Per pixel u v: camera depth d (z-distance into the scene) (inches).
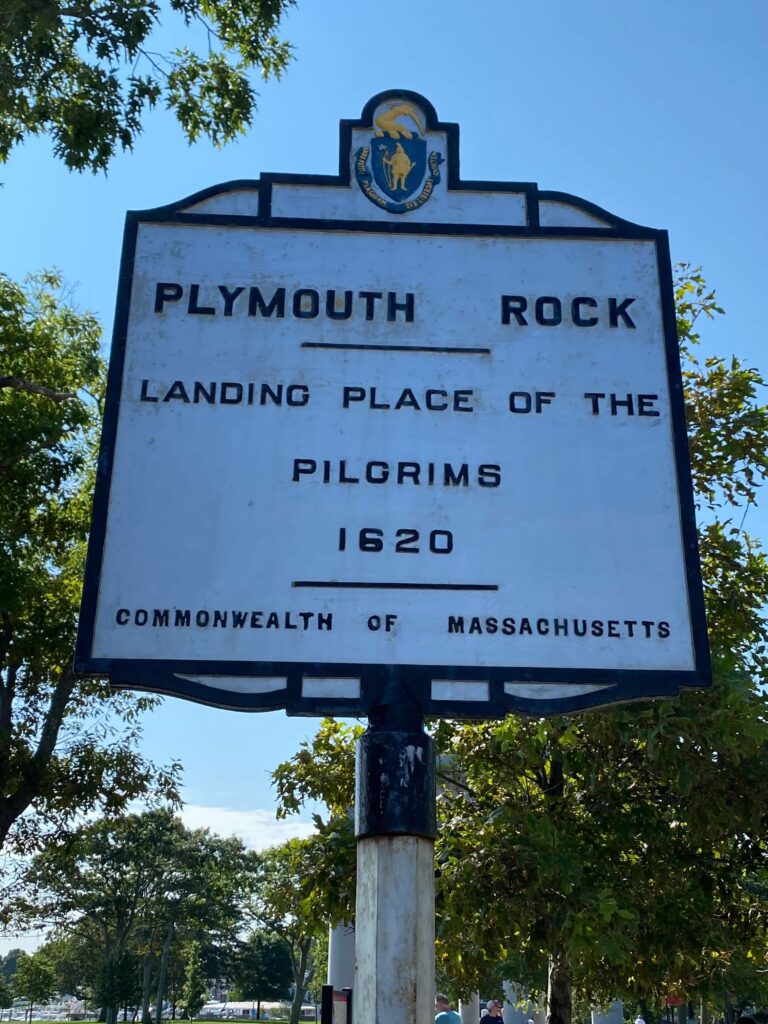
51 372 189.2
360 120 67.5
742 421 97.0
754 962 92.3
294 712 54.1
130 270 63.4
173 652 55.0
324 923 89.0
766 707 79.7
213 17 132.6
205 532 57.6
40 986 716.7
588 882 82.7
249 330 62.4
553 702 55.5
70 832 197.2
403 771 52.0
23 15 114.2
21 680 194.5
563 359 62.9
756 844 92.1
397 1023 46.9
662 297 64.8
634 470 60.6
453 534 58.4
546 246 65.6
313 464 59.5
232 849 626.8
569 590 57.7
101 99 126.6
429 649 55.9
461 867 79.1
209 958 852.6
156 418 60.0
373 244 65.0
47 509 196.4
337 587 56.9
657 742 79.4
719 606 94.8
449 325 63.3
